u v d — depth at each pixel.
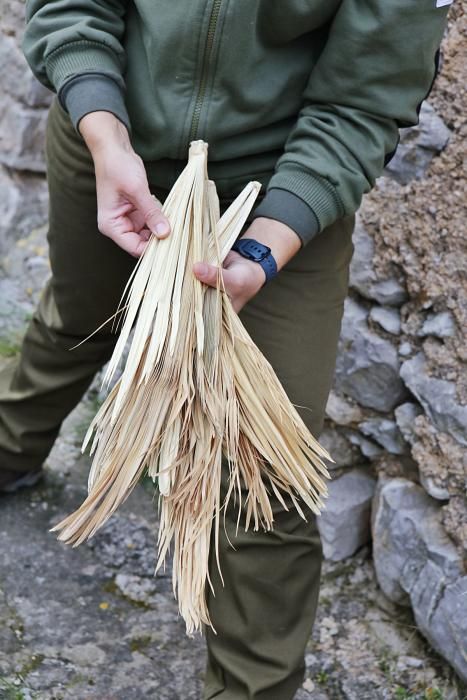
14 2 3.24
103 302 2.04
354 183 1.65
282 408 1.59
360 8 1.59
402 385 2.32
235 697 1.86
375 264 2.30
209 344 1.55
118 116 1.65
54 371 2.27
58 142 1.89
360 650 2.24
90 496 1.58
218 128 1.69
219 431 1.53
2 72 3.30
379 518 2.33
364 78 1.62
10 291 3.25
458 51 2.13
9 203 3.38
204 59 1.64
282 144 1.76
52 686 2.08
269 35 1.64
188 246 1.58
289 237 1.62
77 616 2.27
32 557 2.42
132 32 1.76
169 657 2.19
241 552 1.79
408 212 2.23
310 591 1.89
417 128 2.19
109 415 1.58
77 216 1.91
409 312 2.28
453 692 2.12
